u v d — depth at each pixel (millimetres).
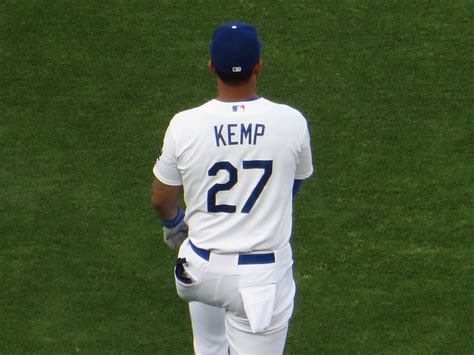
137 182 29719
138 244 27734
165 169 18844
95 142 31031
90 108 32188
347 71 33531
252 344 19766
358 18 35500
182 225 20406
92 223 28359
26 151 30672
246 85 18406
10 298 26047
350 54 34188
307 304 25938
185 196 19078
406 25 35250
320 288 26391
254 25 35219
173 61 33906
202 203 18750
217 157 18328
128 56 34094
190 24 35219
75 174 29938
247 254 18812
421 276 26719
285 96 32656
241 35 17984
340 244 27703
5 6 35844
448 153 30625
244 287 18891
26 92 32750
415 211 28719
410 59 34000
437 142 31016
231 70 18062
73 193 29312
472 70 33625
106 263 27141
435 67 33719
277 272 19031
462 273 26766
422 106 32281
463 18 35562
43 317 25547
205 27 35125
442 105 32312
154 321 25531
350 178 29781
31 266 27000
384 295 26156
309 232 28078
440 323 25344
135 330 25266
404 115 31969
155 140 31109
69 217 28531
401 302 25953
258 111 18406
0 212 28656
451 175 29875
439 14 35719
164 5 35969
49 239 27828
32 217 28516
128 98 32594
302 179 19688
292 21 35375
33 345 24766
